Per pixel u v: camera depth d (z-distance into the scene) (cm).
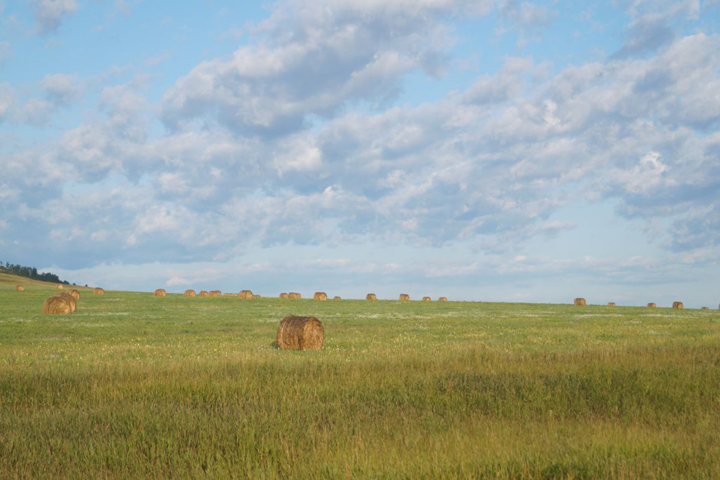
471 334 2816
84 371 1499
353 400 1252
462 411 1183
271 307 5206
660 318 4188
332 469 794
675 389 1315
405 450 864
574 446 870
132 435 999
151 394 1288
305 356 1850
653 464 800
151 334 2850
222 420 1096
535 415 1153
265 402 1241
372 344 2377
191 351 2094
